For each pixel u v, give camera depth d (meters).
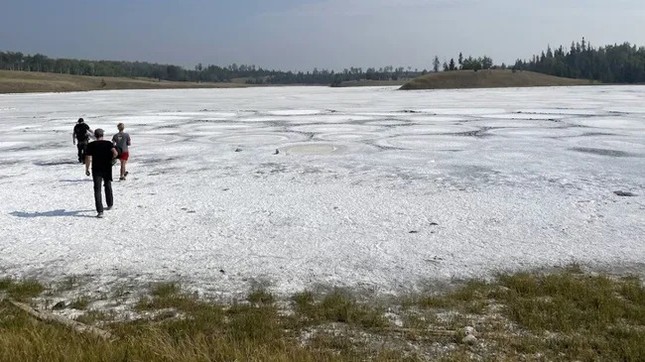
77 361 5.14
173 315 7.27
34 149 24.73
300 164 19.59
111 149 12.66
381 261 9.29
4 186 16.20
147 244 10.37
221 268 9.05
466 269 8.87
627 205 12.93
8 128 35.50
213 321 6.95
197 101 75.56
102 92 124.62
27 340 5.52
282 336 6.54
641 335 6.32
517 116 40.50
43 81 140.12
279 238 10.68
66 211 12.98
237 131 31.97
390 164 19.34
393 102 66.44
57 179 17.17
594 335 6.44
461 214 12.35
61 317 6.99
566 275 8.45
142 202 13.86
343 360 5.66
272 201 13.86
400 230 11.12
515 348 6.21
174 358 5.25
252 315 7.07
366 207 13.11
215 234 10.99
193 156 21.97
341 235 10.82
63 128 34.94
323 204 13.47
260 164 19.72
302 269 8.96
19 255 9.81
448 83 128.75
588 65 178.50
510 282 8.16
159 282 8.48
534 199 13.75
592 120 36.12
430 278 8.51
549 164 18.94
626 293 7.70
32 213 12.82
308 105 61.62
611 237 10.46
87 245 10.33
